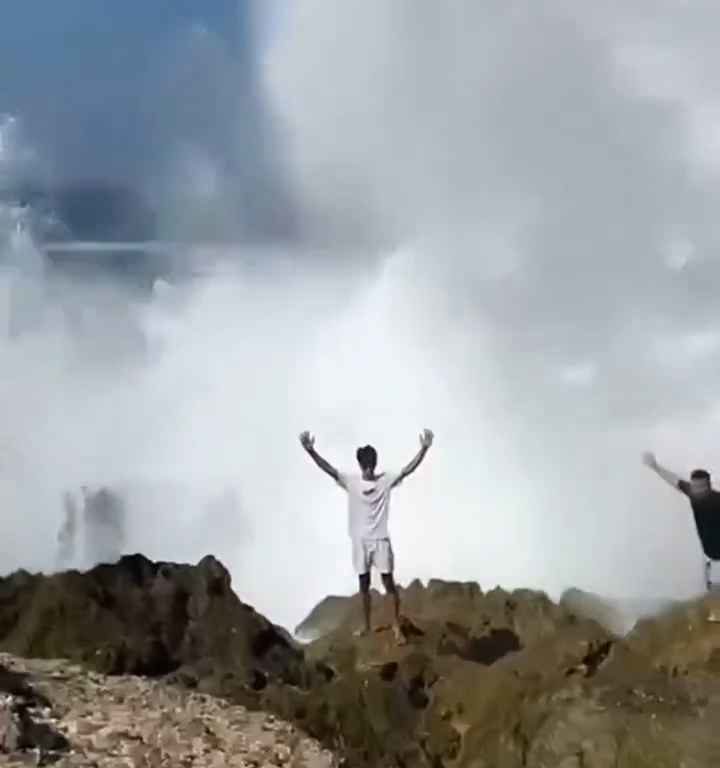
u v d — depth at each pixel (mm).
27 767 9398
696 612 12516
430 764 11305
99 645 12430
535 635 13422
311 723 11516
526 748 11094
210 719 11086
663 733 10492
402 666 12516
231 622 13070
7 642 12602
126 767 9758
